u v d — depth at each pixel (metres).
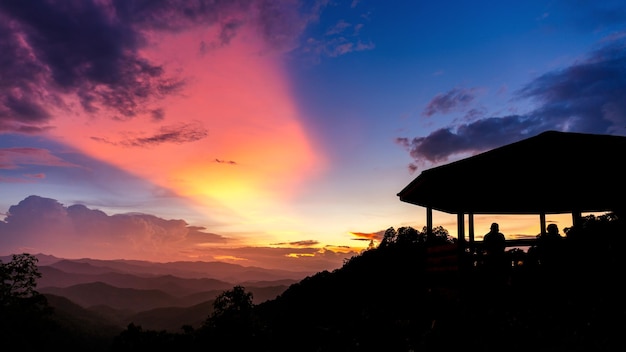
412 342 10.47
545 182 9.98
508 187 10.61
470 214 14.03
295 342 18.08
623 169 8.77
